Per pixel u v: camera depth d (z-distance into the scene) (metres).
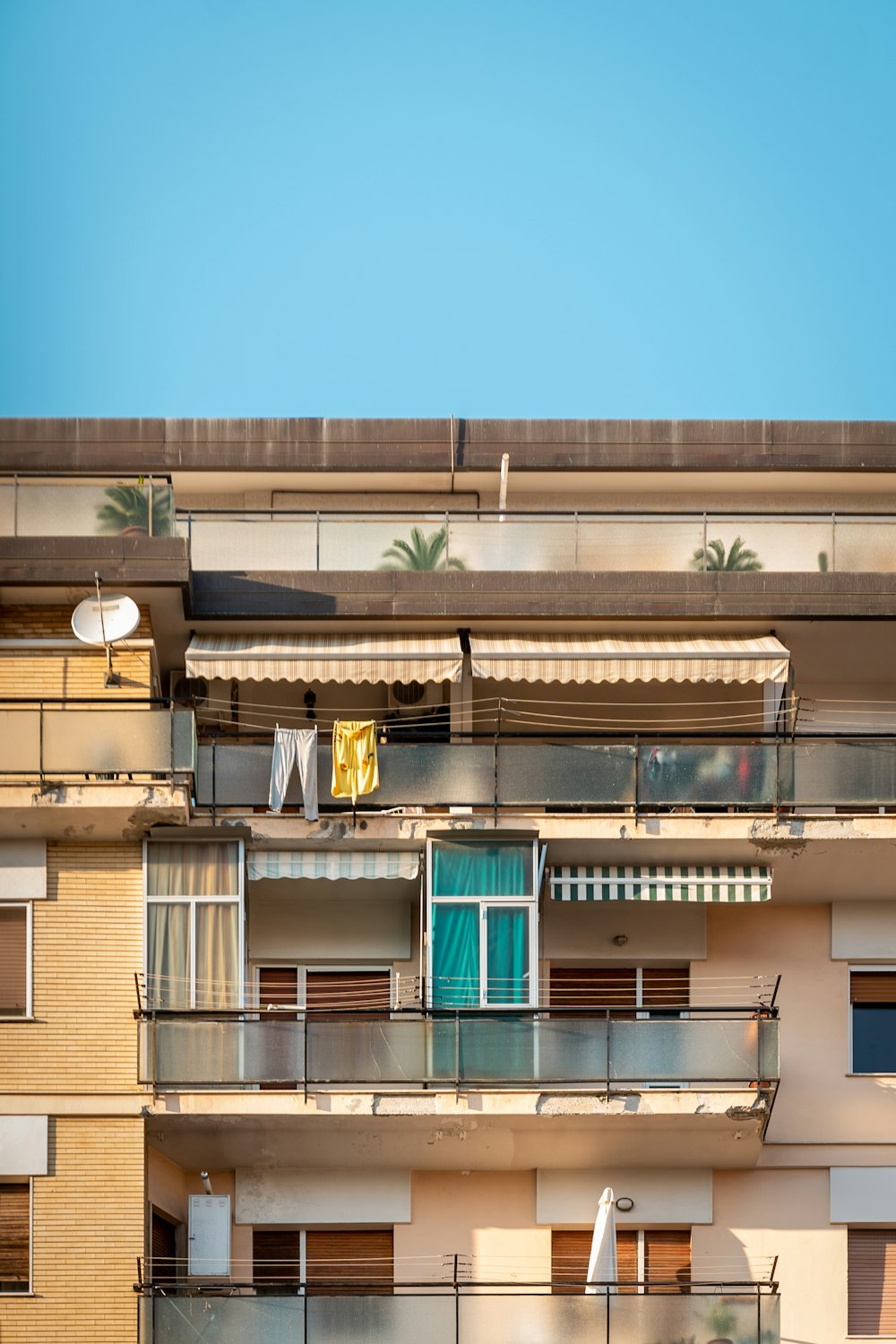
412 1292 29.30
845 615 31.34
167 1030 28.41
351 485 33.84
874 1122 30.28
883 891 30.88
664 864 30.38
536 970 29.67
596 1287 28.17
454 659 30.86
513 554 31.72
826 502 33.97
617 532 31.81
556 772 29.98
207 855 29.58
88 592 30.08
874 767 30.11
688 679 30.81
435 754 30.02
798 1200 30.03
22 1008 28.84
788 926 31.09
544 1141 29.11
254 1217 29.53
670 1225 29.86
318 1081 28.33
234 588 31.09
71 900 29.23
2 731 29.16
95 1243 27.92
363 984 30.80
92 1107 28.33
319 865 29.75
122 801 28.95
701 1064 28.48
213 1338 27.16
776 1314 27.42
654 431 33.53
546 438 33.50
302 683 32.62
